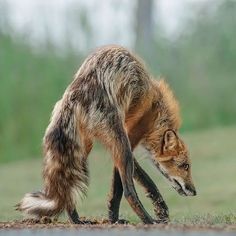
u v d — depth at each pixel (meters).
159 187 22.44
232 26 40.31
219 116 37.12
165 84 13.75
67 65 34.59
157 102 13.52
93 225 12.17
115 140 12.70
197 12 41.25
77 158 12.62
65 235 10.72
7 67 34.44
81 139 12.72
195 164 28.36
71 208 12.64
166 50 39.56
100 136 12.76
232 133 34.12
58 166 12.53
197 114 36.78
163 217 13.54
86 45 35.75
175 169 13.77
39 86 34.03
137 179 13.58
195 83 37.78
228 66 39.06
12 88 34.03
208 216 14.34
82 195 12.64
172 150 13.64
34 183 26.31
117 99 12.91
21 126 33.50
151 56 38.12
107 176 26.44
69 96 12.80
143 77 13.27
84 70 12.97
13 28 35.38
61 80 34.03
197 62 38.88
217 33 40.22
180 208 19.42
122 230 10.97
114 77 12.90
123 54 13.13
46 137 12.71
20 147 33.28
